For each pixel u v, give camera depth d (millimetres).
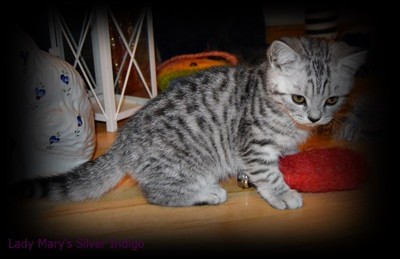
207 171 583
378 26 853
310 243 514
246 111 560
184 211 572
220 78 580
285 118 548
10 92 575
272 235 526
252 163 564
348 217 552
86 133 631
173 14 972
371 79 740
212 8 988
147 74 803
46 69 587
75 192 577
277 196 574
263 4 1114
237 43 1009
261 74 562
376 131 703
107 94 733
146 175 568
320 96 525
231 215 562
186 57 915
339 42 570
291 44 544
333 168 582
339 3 1016
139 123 575
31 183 568
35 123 588
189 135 560
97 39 731
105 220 555
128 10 733
